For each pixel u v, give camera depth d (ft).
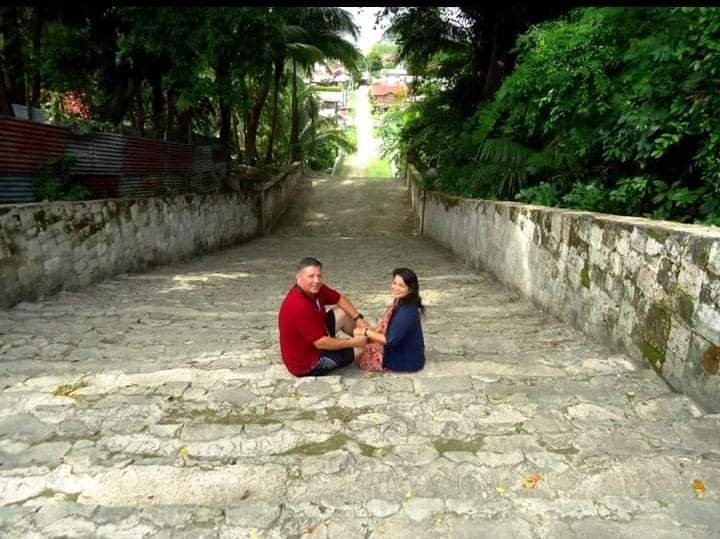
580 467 6.98
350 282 23.82
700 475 6.73
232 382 10.11
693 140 14.96
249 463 7.16
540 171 24.18
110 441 7.73
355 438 7.86
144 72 33.99
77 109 45.11
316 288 10.48
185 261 31.86
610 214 15.49
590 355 11.82
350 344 10.76
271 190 53.62
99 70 34.65
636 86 14.92
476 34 40.86
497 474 6.87
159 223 28.30
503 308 18.12
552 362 11.27
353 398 9.36
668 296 9.89
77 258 20.11
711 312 8.55
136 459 7.25
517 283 20.54
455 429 8.11
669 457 7.16
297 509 6.18
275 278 25.46
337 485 6.66
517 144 25.67
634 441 7.63
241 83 33.35
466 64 45.62
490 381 10.10
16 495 6.44
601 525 5.85
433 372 10.78
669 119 14.16
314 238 48.42
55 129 20.98
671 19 14.14
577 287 14.40
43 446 7.57
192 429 8.12
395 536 5.72
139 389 9.70
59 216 18.78
